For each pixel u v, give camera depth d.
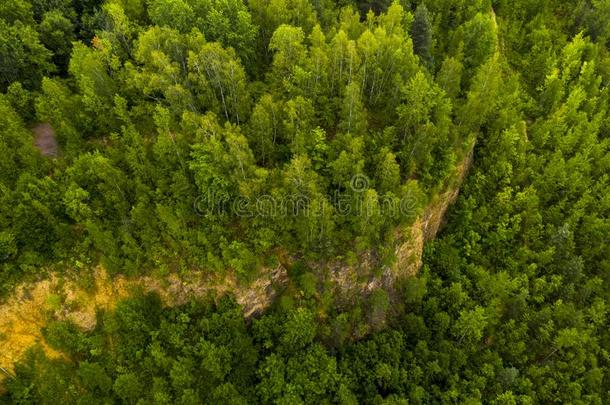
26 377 52.59
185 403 52.38
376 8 88.69
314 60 62.88
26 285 52.84
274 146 61.91
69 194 51.81
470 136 79.06
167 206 55.16
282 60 63.47
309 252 59.09
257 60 73.69
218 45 58.34
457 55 88.44
